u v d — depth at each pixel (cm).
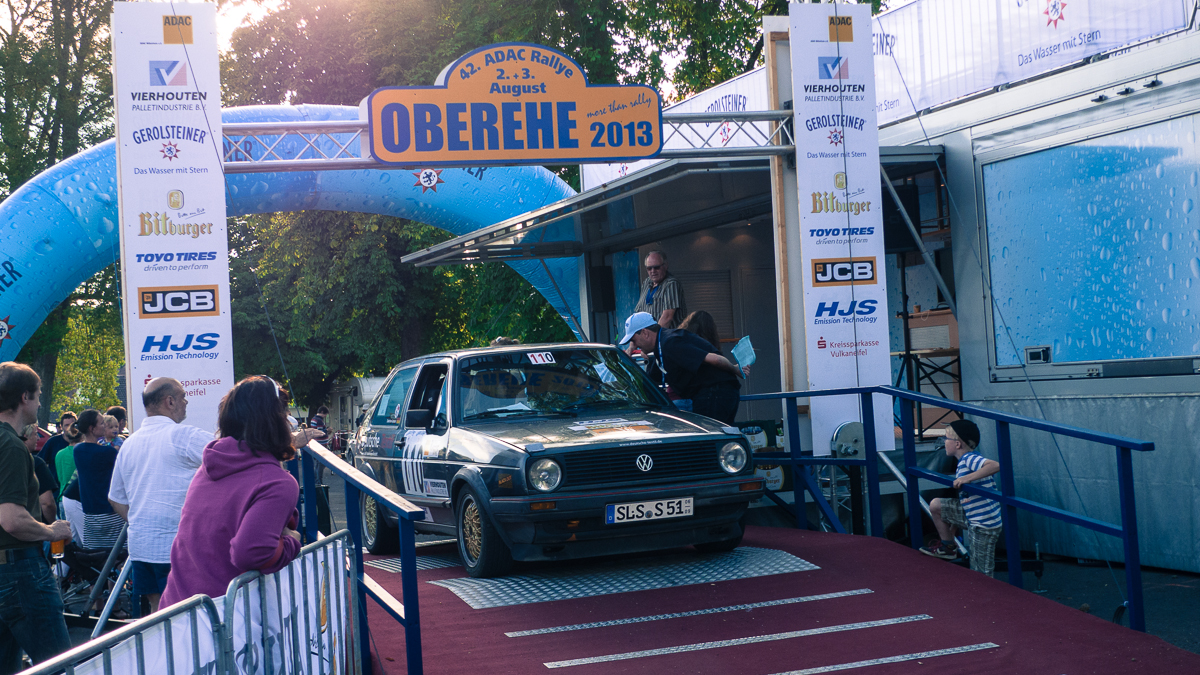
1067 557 1015
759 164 1073
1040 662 530
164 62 871
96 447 936
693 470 722
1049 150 998
